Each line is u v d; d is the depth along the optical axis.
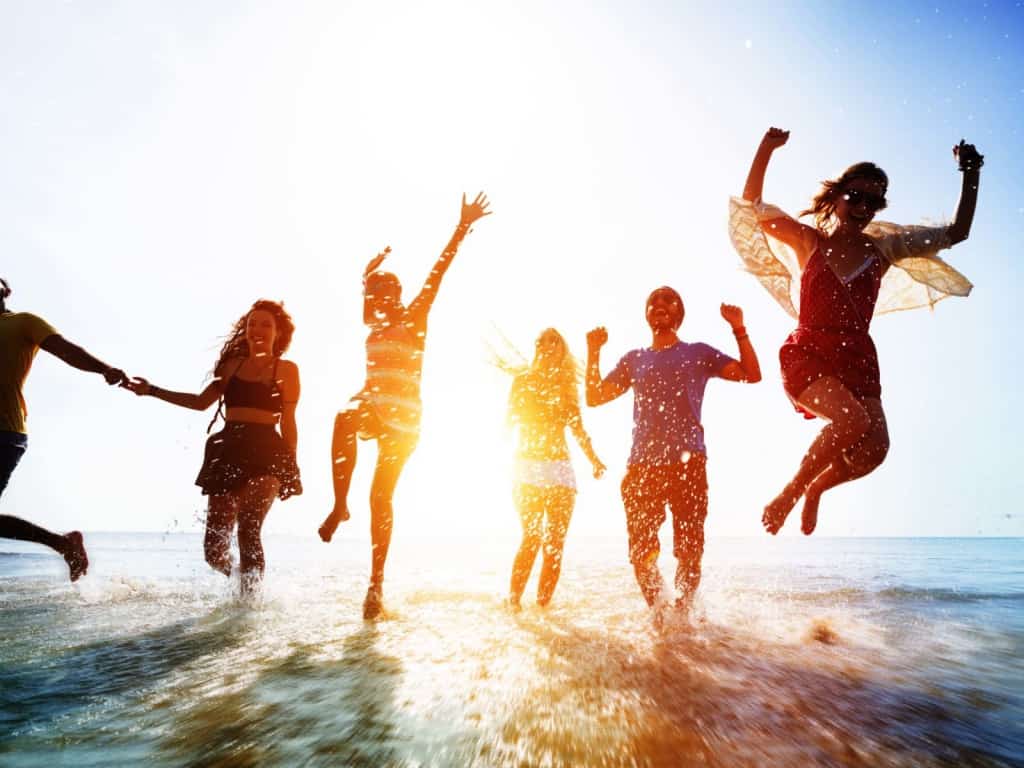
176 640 2.49
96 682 1.89
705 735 1.48
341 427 3.63
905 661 2.22
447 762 1.32
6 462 3.75
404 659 2.18
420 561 7.74
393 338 3.76
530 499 3.83
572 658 2.22
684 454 3.53
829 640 2.60
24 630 2.69
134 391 3.99
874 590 4.46
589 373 3.99
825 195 3.46
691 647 2.43
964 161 3.40
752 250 3.58
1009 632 2.81
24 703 1.69
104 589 4.18
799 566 7.45
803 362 3.10
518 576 3.75
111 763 1.31
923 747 1.42
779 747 1.41
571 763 1.32
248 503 3.85
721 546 20.50
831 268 3.21
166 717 1.58
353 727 1.52
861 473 3.01
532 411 4.08
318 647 2.37
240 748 1.39
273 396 4.04
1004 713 1.65
